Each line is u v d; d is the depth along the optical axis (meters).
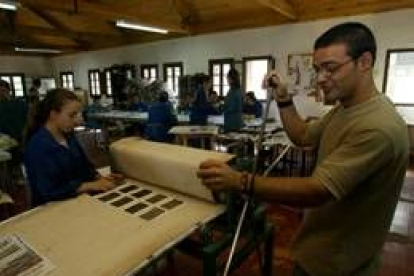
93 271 0.97
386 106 0.85
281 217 3.08
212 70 7.79
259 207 1.49
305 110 6.38
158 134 4.88
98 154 4.40
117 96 9.33
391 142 0.79
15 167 3.80
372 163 0.79
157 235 1.16
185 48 8.22
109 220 1.29
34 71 12.46
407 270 2.18
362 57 0.83
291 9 6.00
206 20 7.57
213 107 5.96
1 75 11.56
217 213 1.33
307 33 6.18
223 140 4.41
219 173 0.94
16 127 4.04
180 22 7.55
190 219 1.28
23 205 3.36
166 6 7.57
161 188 1.62
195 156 1.48
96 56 10.80
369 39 0.82
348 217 0.93
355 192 0.89
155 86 8.00
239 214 1.35
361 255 0.94
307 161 3.98
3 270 1.00
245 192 0.92
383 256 2.35
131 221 1.27
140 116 6.73
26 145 1.54
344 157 0.82
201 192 1.40
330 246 0.98
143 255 1.05
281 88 1.30
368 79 0.87
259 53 6.90
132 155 1.66
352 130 0.86
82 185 1.58
